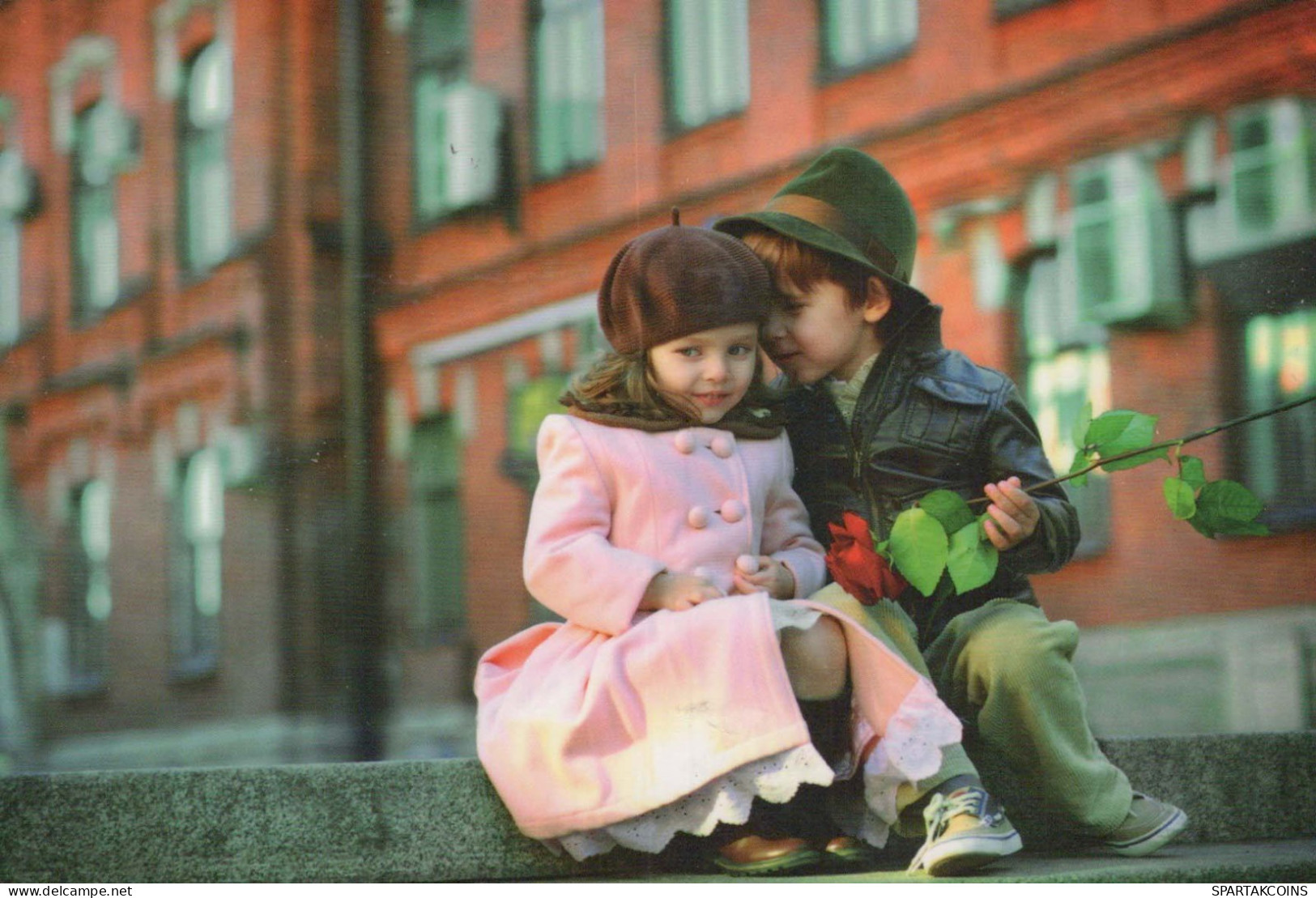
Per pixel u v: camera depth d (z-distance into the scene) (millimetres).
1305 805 3014
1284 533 11227
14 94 19688
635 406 2547
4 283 19688
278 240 16453
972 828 2213
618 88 14883
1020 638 2502
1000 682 2502
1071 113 12289
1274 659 11172
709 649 2287
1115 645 11898
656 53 14648
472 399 15852
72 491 18828
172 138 17641
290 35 16438
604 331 2594
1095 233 12164
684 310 2467
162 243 17766
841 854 2389
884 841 2385
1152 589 11789
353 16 16312
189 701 17109
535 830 2336
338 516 16234
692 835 2479
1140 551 11859
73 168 19062
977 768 2662
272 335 16453
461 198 15766
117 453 18250
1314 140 11305
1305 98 11336
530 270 15453
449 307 15914
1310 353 11305
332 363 16312
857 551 2311
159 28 17859
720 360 2500
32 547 18688
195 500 17453
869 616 2369
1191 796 2896
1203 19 11672
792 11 13727
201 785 2299
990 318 12648
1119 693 11852
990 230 12680
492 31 15672
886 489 2633
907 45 13117
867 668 2309
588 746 2311
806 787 2502
